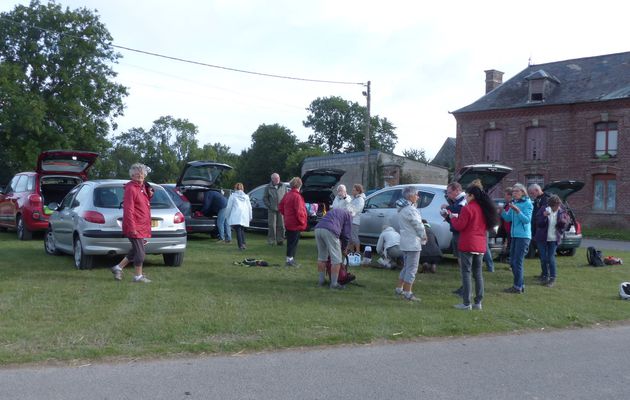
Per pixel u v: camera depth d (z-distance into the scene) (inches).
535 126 1352.1
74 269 398.3
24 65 1470.2
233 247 554.6
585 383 213.5
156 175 3361.2
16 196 597.6
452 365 231.6
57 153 562.9
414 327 281.7
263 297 329.4
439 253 439.5
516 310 327.3
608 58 1369.3
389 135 2847.0
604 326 308.2
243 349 241.8
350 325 278.7
